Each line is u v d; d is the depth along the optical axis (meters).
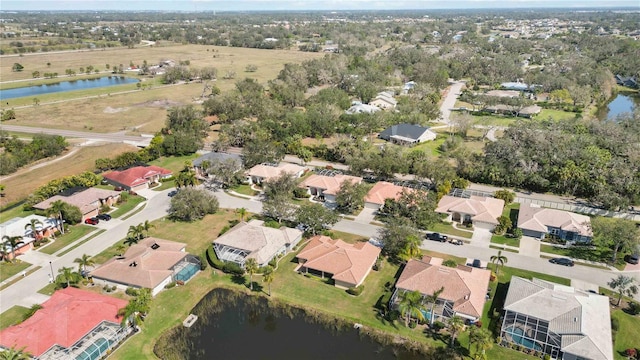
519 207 93.44
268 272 66.56
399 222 77.25
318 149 125.88
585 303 58.72
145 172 107.38
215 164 105.81
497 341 56.84
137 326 60.19
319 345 57.69
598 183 95.06
